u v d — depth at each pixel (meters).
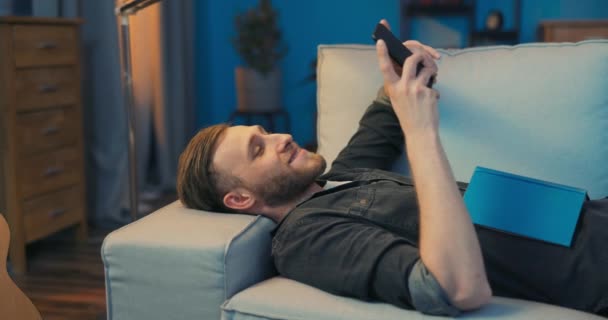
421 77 1.22
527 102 1.68
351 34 4.89
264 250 1.38
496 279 1.31
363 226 1.26
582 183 1.64
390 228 1.34
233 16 4.86
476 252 1.11
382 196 1.38
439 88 1.74
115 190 3.34
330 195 1.40
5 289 1.42
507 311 1.17
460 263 1.10
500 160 1.67
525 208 1.31
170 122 4.27
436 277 1.10
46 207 2.83
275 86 4.56
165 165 4.14
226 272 1.23
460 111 1.71
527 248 1.30
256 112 4.54
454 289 1.10
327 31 4.90
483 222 1.33
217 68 4.95
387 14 4.84
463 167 1.69
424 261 1.12
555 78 1.68
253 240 1.32
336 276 1.21
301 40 4.93
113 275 1.29
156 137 4.12
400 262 1.15
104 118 3.29
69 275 2.67
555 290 1.29
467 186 1.51
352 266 1.20
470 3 4.87
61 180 2.92
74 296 2.46
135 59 3.85
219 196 1.45
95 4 3.22
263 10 4.49
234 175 1.43
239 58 4.91
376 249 1.18
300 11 4.90
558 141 1.65
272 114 4.61
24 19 2.62
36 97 2.73
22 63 2.64
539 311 1.18
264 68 4.48
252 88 4.51
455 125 1.71
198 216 1.42
